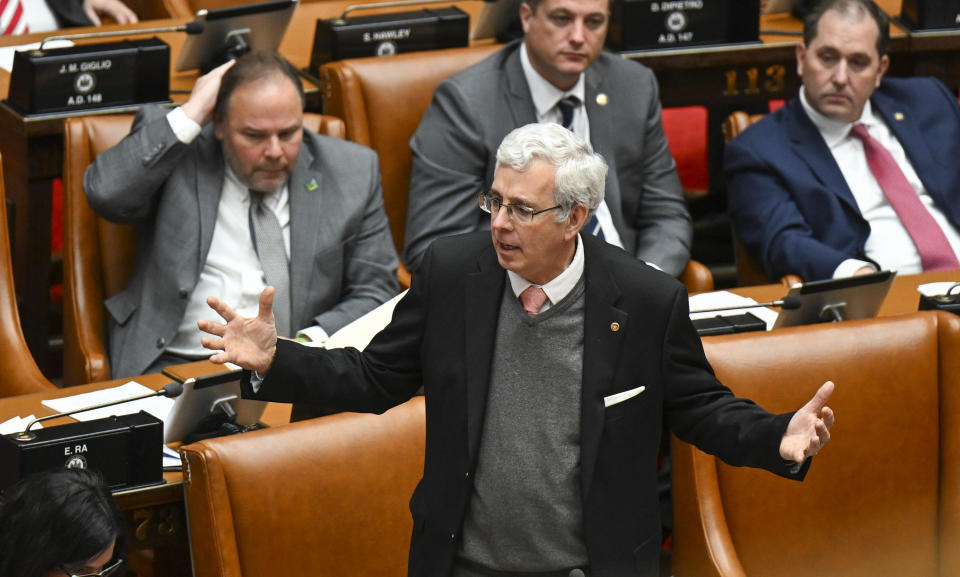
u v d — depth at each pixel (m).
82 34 16.91
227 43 16.19
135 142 12.88
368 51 16.52
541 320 8.38
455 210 14.70
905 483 10.82
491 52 15.84
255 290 13.30
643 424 8.45
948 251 15.62
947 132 16.36
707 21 17.55
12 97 15.04
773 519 10.49
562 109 14.88
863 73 15.46
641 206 15.49
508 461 8.43
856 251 15.47
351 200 13.65
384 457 9.89
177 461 10.36
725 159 16.12
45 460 9.59
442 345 8.50
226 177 13.30
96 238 13.69
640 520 8.55
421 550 8.68
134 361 13.12
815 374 10.50
